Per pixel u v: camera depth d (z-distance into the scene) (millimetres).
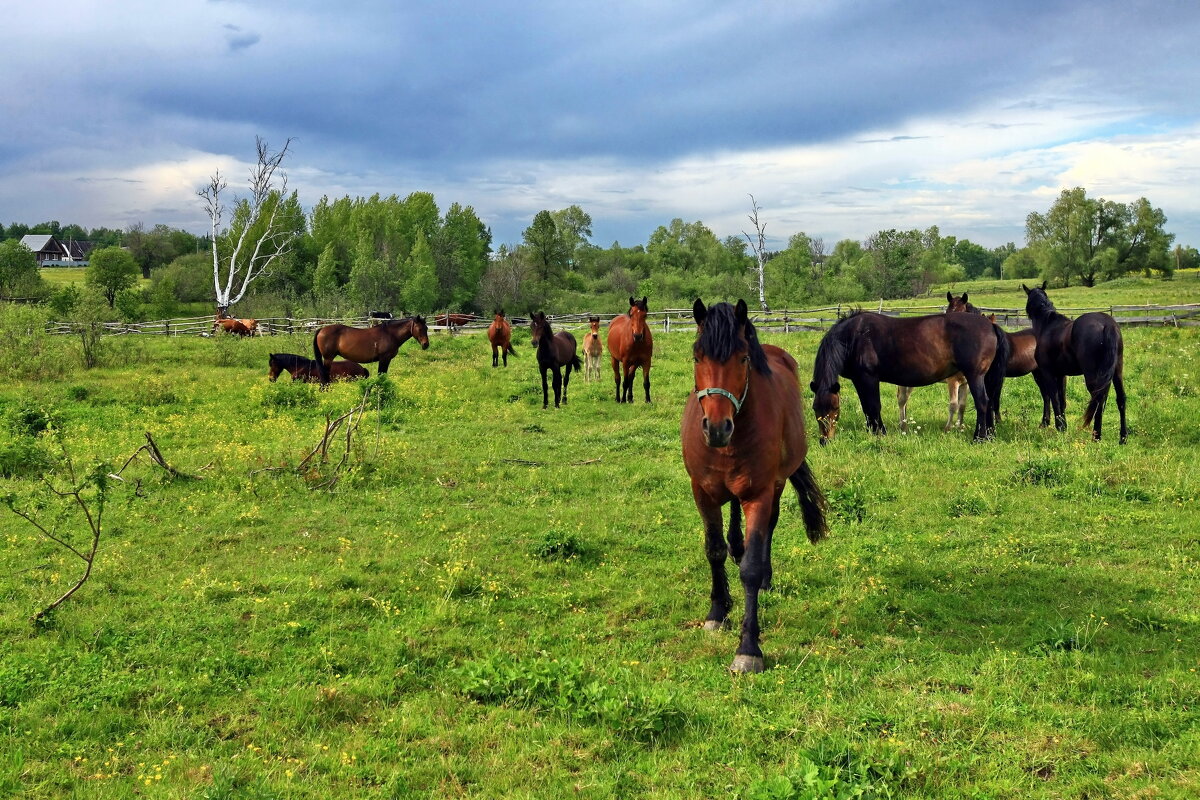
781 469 5312
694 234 112938
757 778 3463
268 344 26531
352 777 3627
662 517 8102
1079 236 80250
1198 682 4215
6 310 21781
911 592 5922
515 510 8516
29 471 9938
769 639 5180
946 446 10688
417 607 5863
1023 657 4688
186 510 8375
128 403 15234
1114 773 3457
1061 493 8383
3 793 3488
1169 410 11312
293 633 5320
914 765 3508
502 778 3596
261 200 51906
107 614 5652
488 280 75562
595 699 4219
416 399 15820
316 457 10125
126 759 3803
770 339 25422
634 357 15516
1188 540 6836
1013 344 13672
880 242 67750
